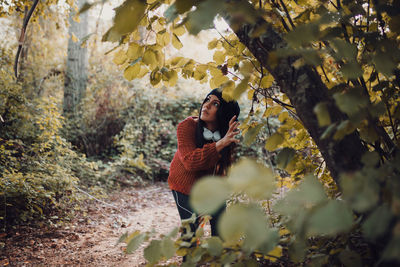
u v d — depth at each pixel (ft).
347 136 3.55
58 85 27.40
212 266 3.90
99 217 14.57
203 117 7.55
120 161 22.67
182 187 7.47
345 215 2.19
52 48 27.63
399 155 2.73
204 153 6.91
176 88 30.58
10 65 19.84
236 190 2.33
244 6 2.85
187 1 3.23
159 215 15.74
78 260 9.67
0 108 16.63
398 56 3.27
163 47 5.67
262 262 4.92
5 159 13.92
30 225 12.24
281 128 5.64
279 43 3.86
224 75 6.02
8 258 9.54
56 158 16.34
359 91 2.77
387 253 1.95
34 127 17.88
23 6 12.49
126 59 5.66
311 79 3.74
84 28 26.81
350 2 4.11
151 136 25.70
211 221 6.93
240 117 25.89
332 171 3.72
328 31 3.46
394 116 4.45
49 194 12.44
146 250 3.68
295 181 6.12
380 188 2.61
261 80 5.13
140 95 26.76
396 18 3.34
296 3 5.49
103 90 26.61
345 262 3.30
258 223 2.17
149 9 4.83
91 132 25.34
